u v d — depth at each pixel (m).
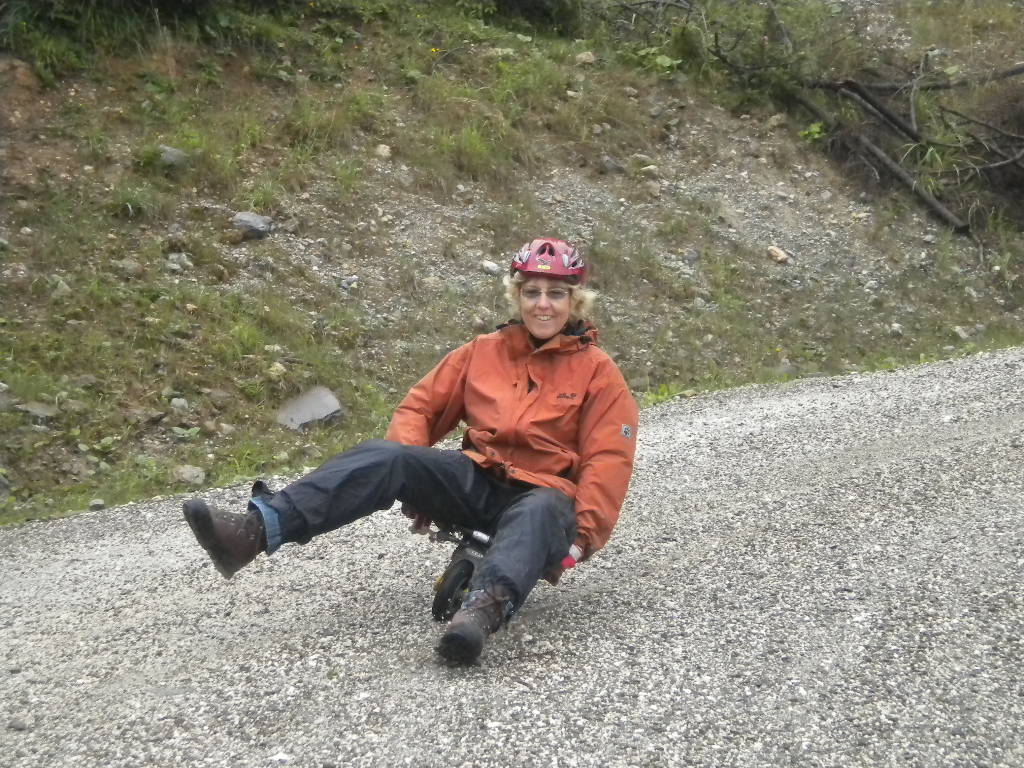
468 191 11.28
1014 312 12.21
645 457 6.13
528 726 2.83
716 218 12.15
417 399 3.55
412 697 3.02
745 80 14.18
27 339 7.89
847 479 5.31
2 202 9.01
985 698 2.93
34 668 3.57
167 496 6.40
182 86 10.89
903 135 13.99
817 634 3.37
